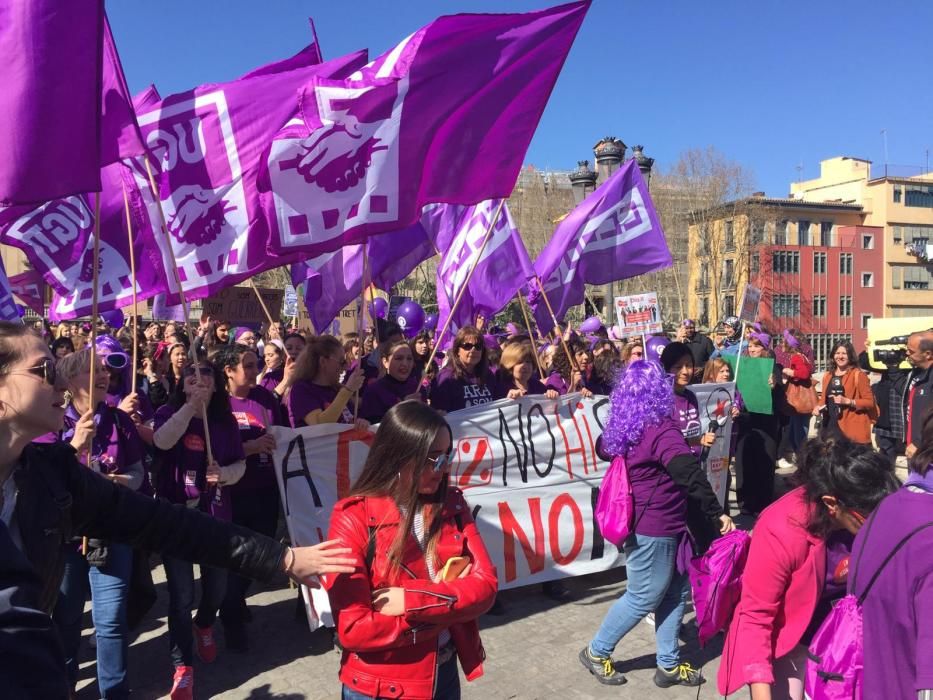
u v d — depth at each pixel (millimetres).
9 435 1765
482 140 4531
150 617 5176
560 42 4625
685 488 3721
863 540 2102
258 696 3984
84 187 3211
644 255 7148
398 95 4348
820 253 66562
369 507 2355
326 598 4539
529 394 5895
